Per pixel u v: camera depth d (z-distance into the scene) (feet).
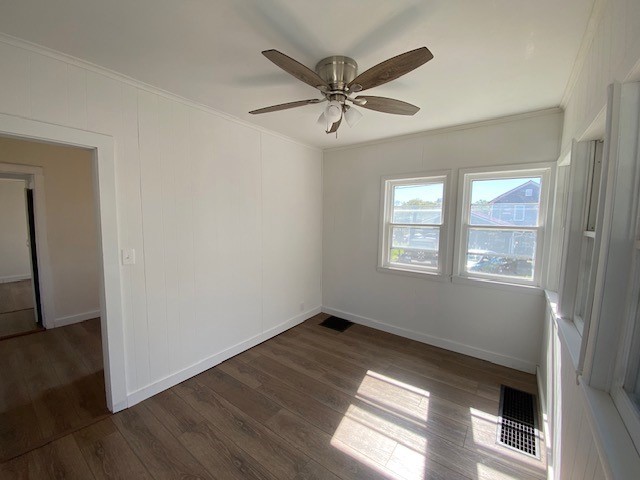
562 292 5.69
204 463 5.62
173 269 7.90
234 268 9.62
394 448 6.02
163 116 7.43
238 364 9.31
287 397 7.64
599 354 3.25
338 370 9.00
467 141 9.54
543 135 8.29
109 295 6.64
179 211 7.94
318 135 11.03
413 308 11.19
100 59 5.83
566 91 6.88
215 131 8.70
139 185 7.06
